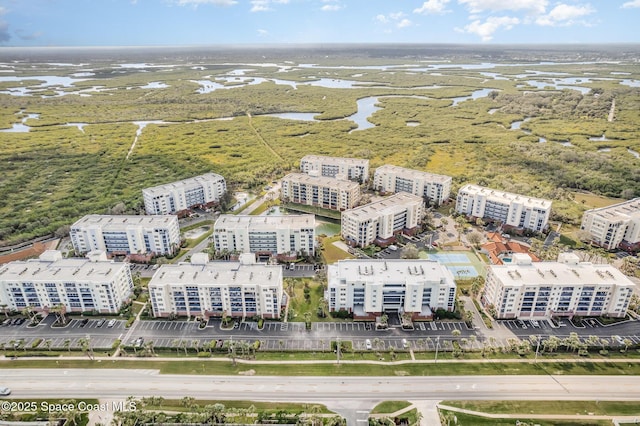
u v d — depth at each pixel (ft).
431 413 522.88
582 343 630.74
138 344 645.92
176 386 569.64
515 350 625.41
